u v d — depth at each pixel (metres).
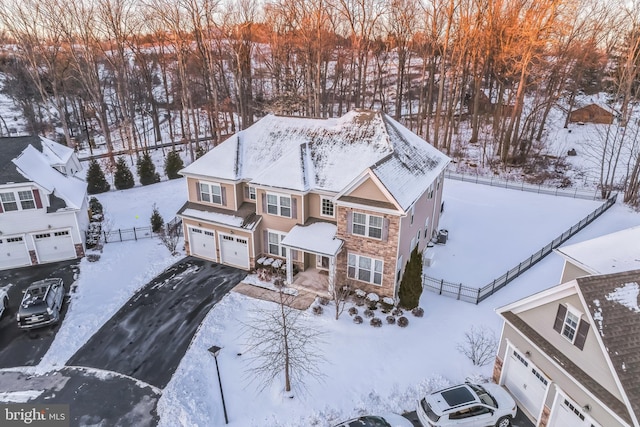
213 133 54.38
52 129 57.84
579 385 12.52
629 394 10.84
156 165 47.12
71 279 25.17
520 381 15.84
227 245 26.59
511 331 15.90
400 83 56.44
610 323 12.05
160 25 54.56
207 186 26.97
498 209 34.66
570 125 54.62
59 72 55.00
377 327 20.23
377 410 15.97
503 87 50.66
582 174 43.44
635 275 13.51
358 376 17.47
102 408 16.34
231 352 19.09
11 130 59.88
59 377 17.94
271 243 26.11
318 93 48.88
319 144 25.62
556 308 13.76
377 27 57.28
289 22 52.75
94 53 47.84
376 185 20.66
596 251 17.61
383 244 21.41
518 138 48.53
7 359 18.92
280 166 24.84
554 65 49.09
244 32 54.78
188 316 21.75
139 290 24.16
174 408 16.14
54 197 26.48
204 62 52.34
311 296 22.89
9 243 25.89
